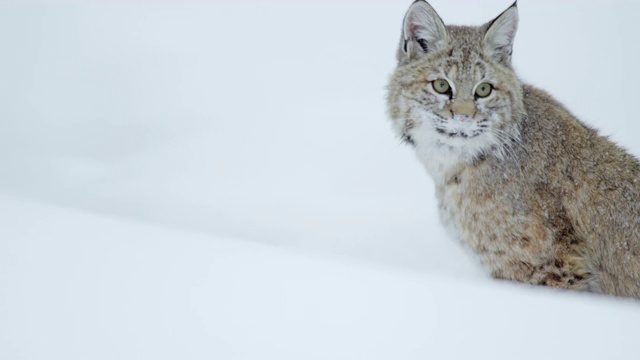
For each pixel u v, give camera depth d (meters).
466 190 7.60
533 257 7.43
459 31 7.71
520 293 5.43
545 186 7.41
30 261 5.47
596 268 7.39
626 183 7.40
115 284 5.11
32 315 4.56
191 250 5.93
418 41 7.79
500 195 7.45
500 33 7.64
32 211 6.98
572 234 7.36
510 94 7.53
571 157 7.50
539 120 7.64
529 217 7.38
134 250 5.80
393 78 7.94
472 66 7.45
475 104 7.38
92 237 6.12
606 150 7.60
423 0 7.66
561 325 4.80
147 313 4.66
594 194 7.38
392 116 7.93
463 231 7.74
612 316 5.03
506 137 7.47
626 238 7.30
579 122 7.86
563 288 7.38
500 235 7.51
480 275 7.78
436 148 7.64
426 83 7.55
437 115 7.47
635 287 7.32
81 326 4.44
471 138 7.41
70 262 5.47
